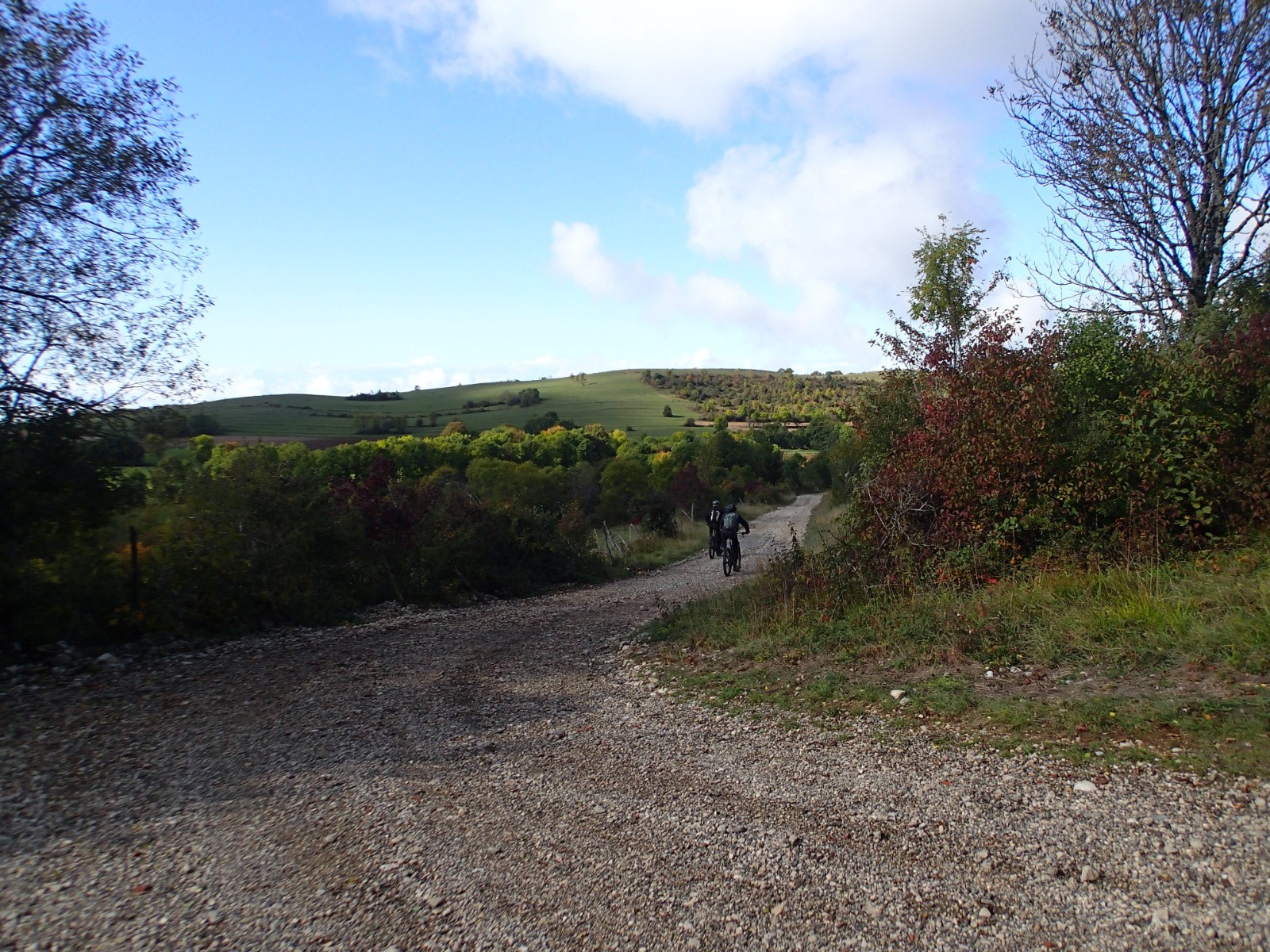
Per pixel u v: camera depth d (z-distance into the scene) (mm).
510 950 3117
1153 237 12023
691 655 8312
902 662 6945
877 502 10188
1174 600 6855
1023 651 6777
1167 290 12047
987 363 10055
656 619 10680
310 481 13648
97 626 10242
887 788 4496
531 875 3719
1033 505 9266
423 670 8609
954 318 13672
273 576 11930
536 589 16906
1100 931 2961
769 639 8336
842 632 8117
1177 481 8641
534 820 4363
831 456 24516
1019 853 3596
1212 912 2998
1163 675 5730
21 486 9594
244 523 12133
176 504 12141
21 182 9617
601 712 6562
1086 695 5570
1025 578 8570
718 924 3207
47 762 5824
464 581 15414
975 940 2973
